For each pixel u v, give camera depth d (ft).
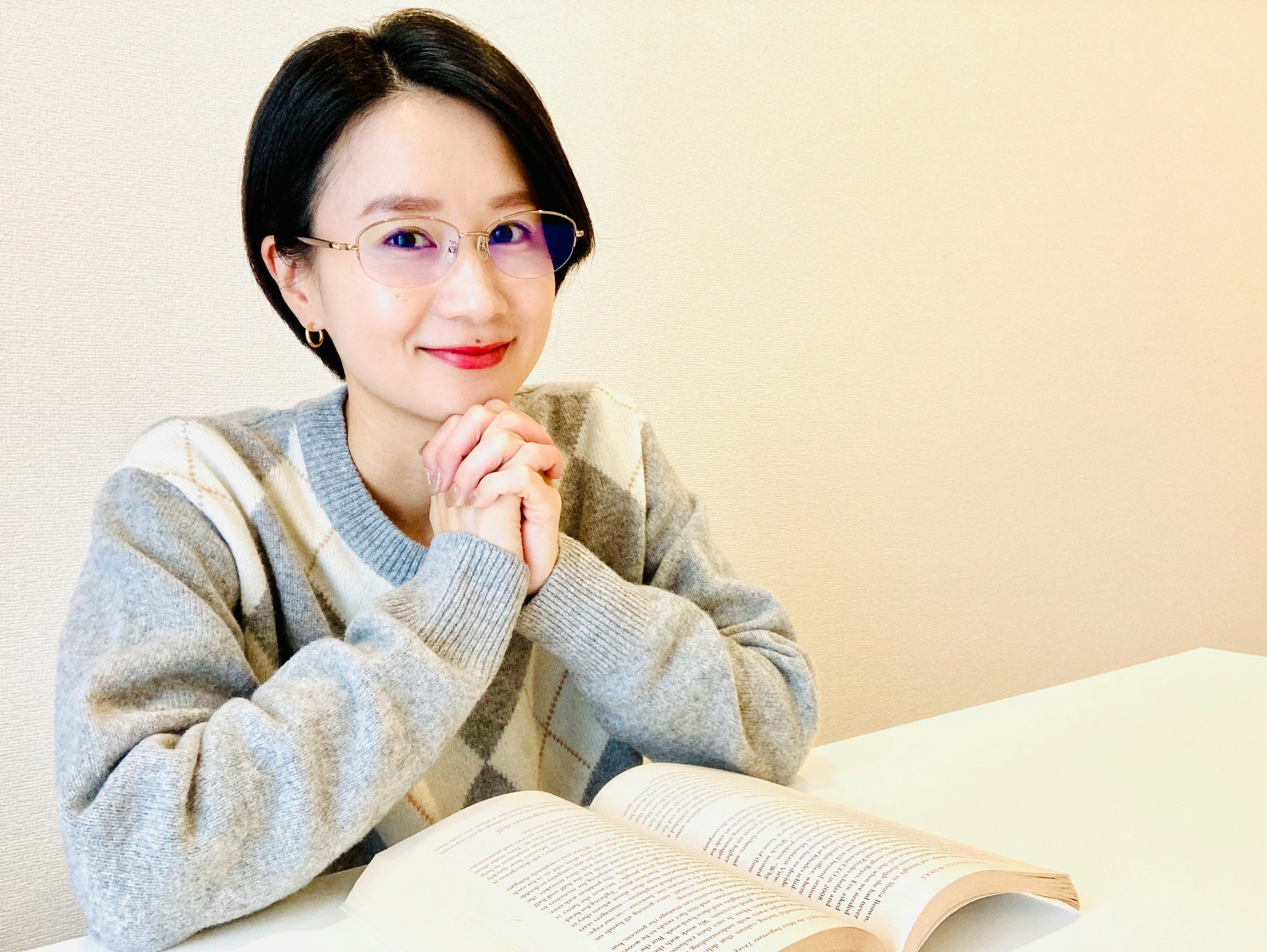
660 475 3.55
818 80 6.07
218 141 4.42
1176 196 7.75
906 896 1.76
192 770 2.01
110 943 1.93
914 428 6.61
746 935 1.59
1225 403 8.19
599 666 2.70
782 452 6.08
